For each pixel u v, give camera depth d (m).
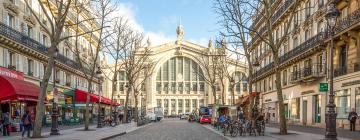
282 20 48.31
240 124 26.52
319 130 29.61
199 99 108.62
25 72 34.62
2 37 28.80
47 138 21.81
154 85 107.56
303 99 40.06
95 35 63.28
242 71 98.75
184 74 109.62
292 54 41.84
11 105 30.41
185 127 44.28
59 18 22.39
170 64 110.25
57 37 22.38
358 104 27.38
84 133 27.53
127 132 32.62
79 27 51.88
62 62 43.53
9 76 29.33
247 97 52.47
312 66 36.59
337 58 31.56
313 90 36.81
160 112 80.25
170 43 108.31
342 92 30.47
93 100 42.91
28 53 34.88
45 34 41.06
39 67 38.28
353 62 28.34
